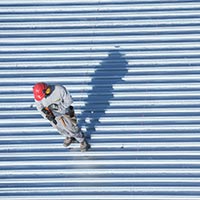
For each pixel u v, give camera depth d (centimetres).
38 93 1877
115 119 2116
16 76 2250
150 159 2003
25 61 2286
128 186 1953
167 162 1994
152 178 1962
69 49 2305
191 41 2272
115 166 2005
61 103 1912
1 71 2264
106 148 2050
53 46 2314
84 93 2188
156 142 2041
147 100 2145
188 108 2109
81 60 2270
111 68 2242
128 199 1927
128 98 2162
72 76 2234
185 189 1930
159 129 2077
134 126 2089
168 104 2133
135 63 2247
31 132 2112
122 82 2208
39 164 2033
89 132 2092
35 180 1992
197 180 1944
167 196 1919
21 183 1991
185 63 2220
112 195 1939
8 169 2022
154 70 2219
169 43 2275
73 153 2045
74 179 1986
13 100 2194
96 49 2295
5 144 2081
